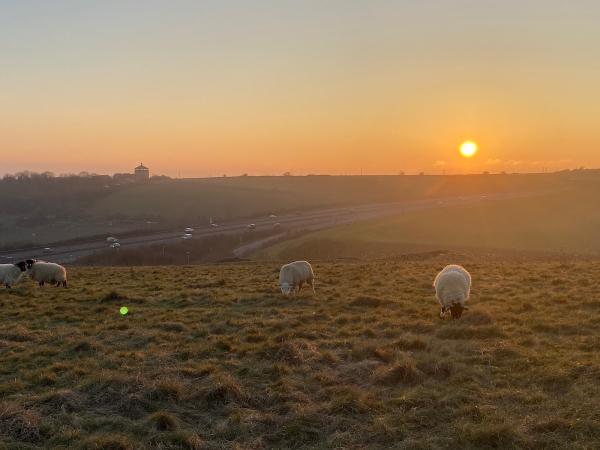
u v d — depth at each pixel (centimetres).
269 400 997
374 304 1884
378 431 850
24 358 1300
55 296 2288
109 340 1477
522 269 2831
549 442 781
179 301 2112
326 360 1222
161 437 844
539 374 1055
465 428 828
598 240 8644
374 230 9806
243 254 8106
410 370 1079
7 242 10775
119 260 7569
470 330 1404
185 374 1148
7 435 856
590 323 1434
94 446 809
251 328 1548
